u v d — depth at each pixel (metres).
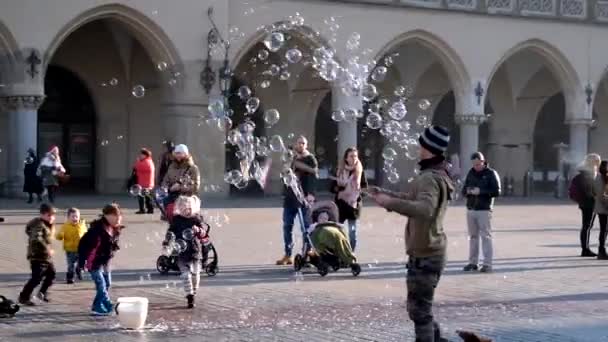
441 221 8.83
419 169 9.02
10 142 32.47
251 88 41.75
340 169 17.72
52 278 13.20
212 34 35.25
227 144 39.72
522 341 10.93
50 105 39.72
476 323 12.07
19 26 31.75
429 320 8.81
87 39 39.19
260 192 40.75
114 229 12.41
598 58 44.62
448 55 40.56
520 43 42.34
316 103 43.56
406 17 39.19
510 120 48.28
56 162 31.08
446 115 47.09
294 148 17.62
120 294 14.05
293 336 11.05
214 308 12.97
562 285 15.58
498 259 19.22
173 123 35.16
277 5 36.53
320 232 16.23
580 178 19.78
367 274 16.59
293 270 16.98
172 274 16.12
